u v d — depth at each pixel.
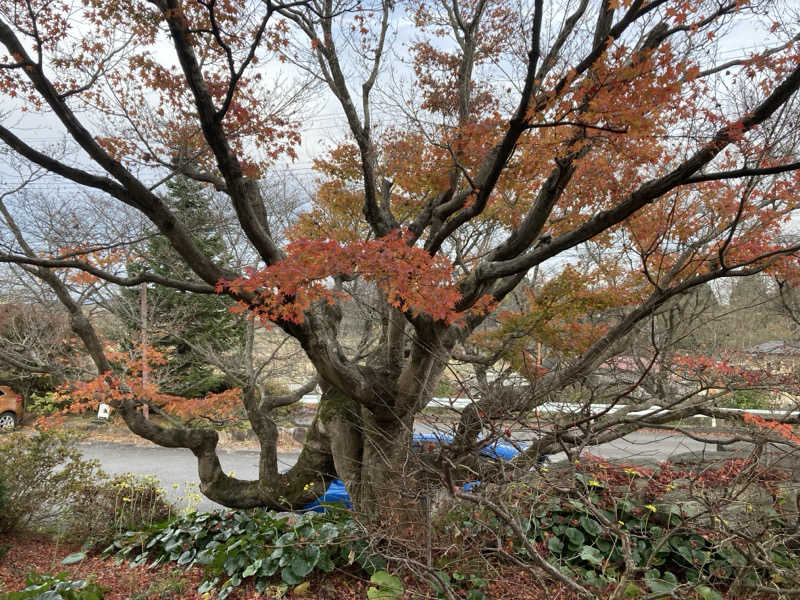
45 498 6.65
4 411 14.88
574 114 4.12
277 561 4.66
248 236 4.90
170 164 5.83
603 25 4.50
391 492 4.37
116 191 4.66
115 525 6.35
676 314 7.32
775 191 4.78
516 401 4.11
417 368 5.12
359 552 4.55
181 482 10.11
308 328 5.24
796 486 4.46
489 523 4.20
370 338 9.30
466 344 7.36
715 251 5.38
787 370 7.54
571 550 4.53
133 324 12.27
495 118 5.14
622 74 3.47
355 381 5.31
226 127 5.70
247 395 6.96
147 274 5.46
